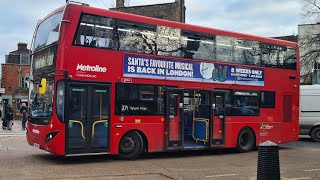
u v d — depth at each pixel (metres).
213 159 14.08
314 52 38.06
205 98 14.99
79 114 12.04
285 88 17.78
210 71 15.07
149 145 13.42
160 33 13.84
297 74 18.34
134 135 13.22
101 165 11.87
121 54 12.91
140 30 13.39
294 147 19.30
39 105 12.52
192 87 14.51
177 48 14.21
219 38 15.45
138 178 9.84
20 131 25.67
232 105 15.78
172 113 13.99
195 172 10.96
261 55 16.91
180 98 14.20
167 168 11.62
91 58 12.28
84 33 12.20
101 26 12.55
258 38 16.84
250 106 16.42
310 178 10.25
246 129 16.27
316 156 15.45
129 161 12.90
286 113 17.78
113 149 12.65
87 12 12.29
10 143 17.70
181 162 13.06
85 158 13.34
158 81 13.67
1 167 11.05
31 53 13.76
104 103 12.53
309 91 23.08
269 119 17.06
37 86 12.82
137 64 13.23
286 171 11.40
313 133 22.89
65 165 11.71
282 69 17.69
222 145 15.38
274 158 7.98
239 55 16.09
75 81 11.98
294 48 18.31
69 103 11.87
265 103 16.97
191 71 14.52
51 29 12.51
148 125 13.41
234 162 13.30
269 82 17.12
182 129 14.20
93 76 12.31
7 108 26.73
